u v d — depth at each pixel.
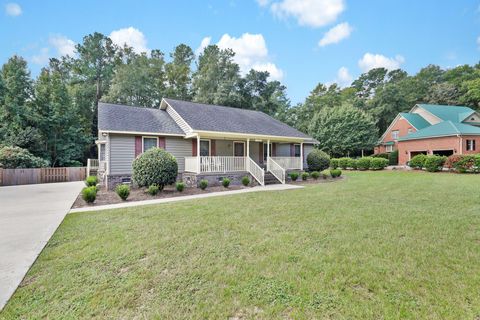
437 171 19.77
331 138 30.31
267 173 14.71
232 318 2.38
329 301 2.60
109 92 28.17
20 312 2.48
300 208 6.84
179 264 3.48
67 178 18.25
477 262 3.45
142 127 12.67
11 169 15.74
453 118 28.09
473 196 8.49
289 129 17.86
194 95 32.59
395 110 37.47
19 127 21.36
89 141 26.45
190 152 14.22
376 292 2.76
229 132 13.08
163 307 2.54
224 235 4.66
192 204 7.57
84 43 31.95
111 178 11.66
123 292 2.80
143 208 7.12
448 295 2.68
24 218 6.15
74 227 5.27
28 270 3.33
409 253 3.76
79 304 2.60
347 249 3.94
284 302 2.60
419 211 6.39
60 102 24.62
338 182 13.79
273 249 3.97
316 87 48.34
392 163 29.88
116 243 4.26
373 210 6.54
